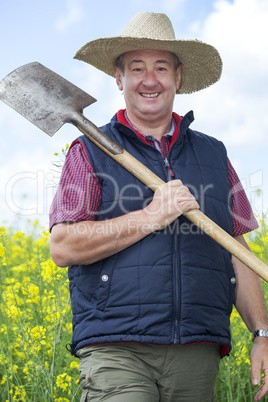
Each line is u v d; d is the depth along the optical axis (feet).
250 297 9.75
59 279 13.34
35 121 9.24
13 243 19.03
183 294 8.43
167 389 8.58
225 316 9.01
